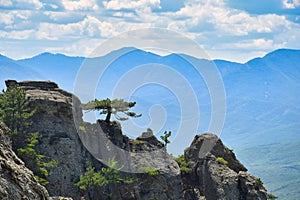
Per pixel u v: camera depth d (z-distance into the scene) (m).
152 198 96.00
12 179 35.16
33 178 38.19
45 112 90.94
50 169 86.00
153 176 97.19
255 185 105.69
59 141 89.31
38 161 83.06
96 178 88.88
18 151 81.75
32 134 86.12
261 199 104.12
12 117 86.31
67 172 87.75
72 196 86.88
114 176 92.00
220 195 104.19
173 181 98.62
